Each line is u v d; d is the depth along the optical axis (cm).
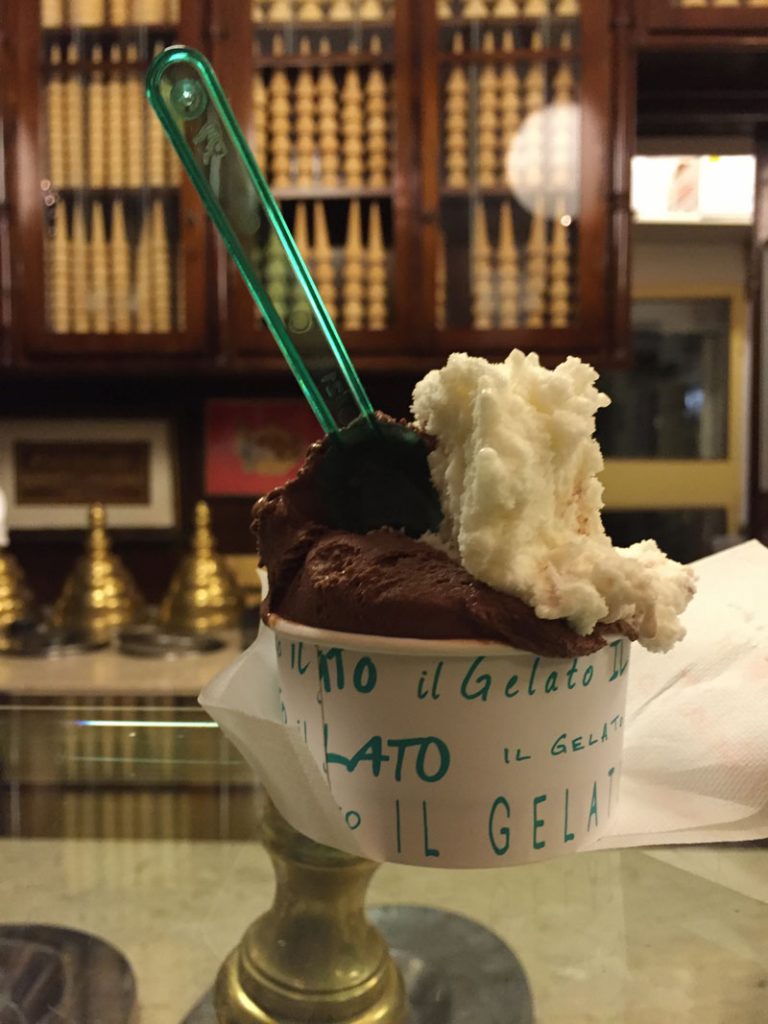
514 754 26
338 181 121
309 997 29
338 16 119
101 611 116
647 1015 29
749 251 137
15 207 121
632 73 116
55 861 39
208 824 41
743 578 39
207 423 139
